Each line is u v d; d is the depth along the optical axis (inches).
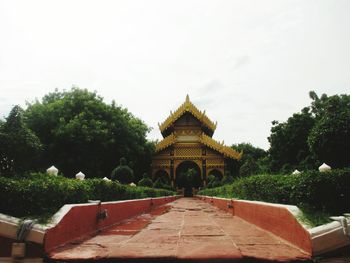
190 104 1533.0
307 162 884.6
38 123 1183.6
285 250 187.3
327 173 213.8
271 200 294.2
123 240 229.8
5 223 177.6
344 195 208.1
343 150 275.4
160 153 1528.1
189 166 1702.8
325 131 282.8
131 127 1428.4
